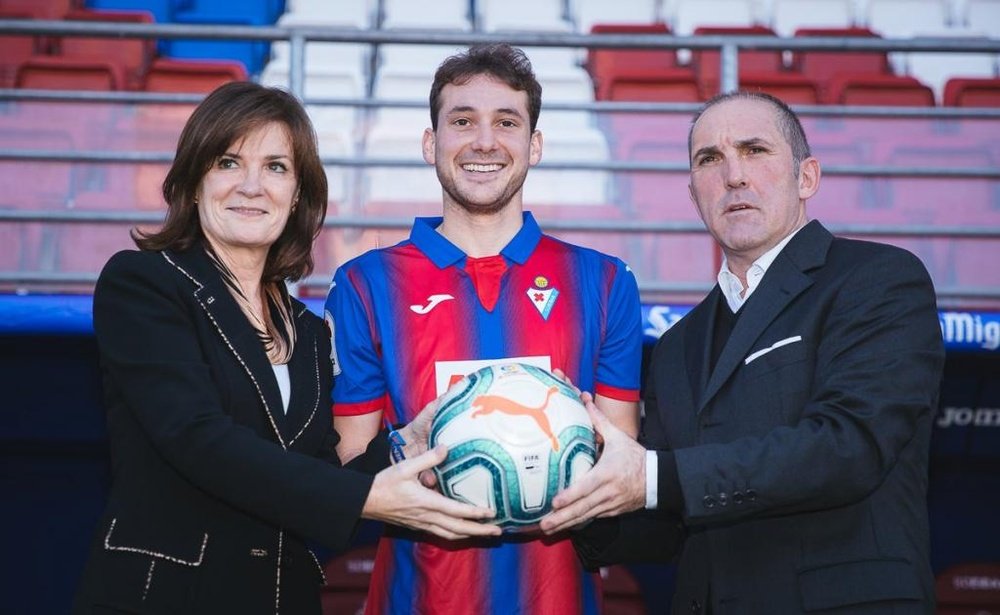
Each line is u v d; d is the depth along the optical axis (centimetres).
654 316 340
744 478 175
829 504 177
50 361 360
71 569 404
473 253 221
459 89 214
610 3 619
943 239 347
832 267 199
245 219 189
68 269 339
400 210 355
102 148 348
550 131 381
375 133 369
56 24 340
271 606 179
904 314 187
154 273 183
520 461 173
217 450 170
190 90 465
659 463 180
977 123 361
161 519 174
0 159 344
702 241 351
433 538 206
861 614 175
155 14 588
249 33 343
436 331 213
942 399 380
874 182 355
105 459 400
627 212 356
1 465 397
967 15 626
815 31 559
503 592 204
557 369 210
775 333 196
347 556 409
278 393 186
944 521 424
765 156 205
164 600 170
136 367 175
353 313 217
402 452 192
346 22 592
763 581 185
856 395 179
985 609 413
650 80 477
